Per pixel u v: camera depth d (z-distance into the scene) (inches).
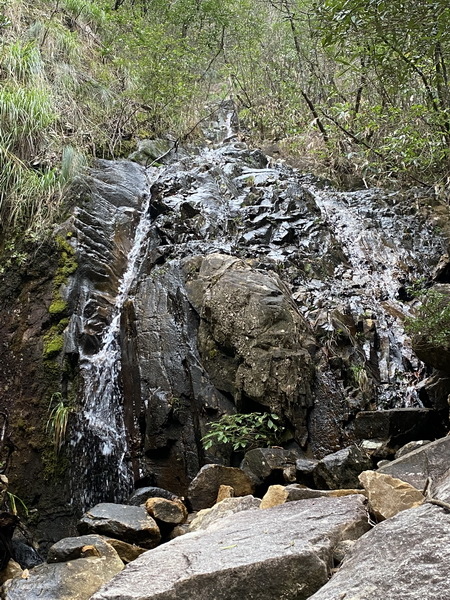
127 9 496.4
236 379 212.2
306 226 306.8
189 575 93.3
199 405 215.0
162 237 288.7
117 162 336.2
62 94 352.5
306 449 202.4
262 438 201.2
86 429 223.8
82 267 257.8
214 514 151.2
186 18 483.2
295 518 115.1
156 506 159.8
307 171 402.6
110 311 253.9
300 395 206.8
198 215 296.7
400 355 245.4
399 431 196.7
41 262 257.9
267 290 225.5
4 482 162.4
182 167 349.4
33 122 302.7
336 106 369.1
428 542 78.7
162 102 406.6
